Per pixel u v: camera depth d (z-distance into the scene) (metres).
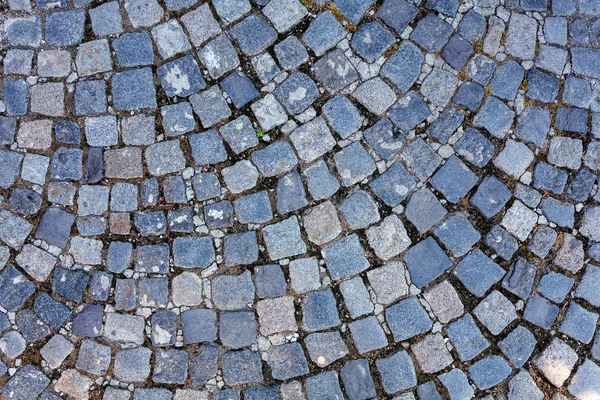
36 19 2.57
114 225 2.56
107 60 2.57
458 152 2.58
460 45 2.59
